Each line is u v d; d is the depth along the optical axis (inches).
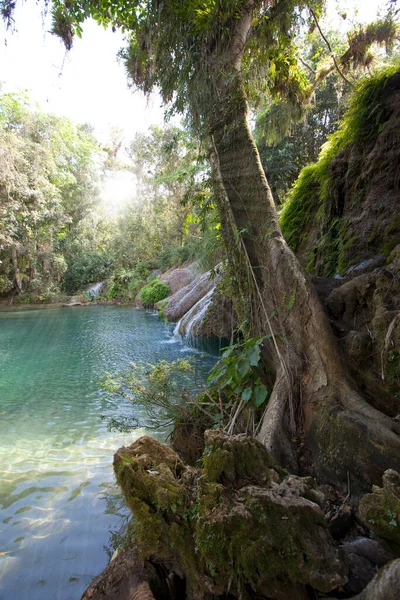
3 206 708.0
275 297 121.0
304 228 282.2
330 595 57.1
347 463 83.2
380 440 78.7
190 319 409.4
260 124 273.6
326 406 94.8
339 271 184.4
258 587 58.6
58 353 346.3
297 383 107.4
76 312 721.6
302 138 542.0
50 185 848.3
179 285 706.8
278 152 494.9
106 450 143.3
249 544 59.1
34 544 91.5
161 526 70.2
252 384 122.7
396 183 169.9
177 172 386.0
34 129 815.1
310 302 109.8
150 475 75.9
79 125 1114.7
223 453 73.0
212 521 61.4
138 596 64.7
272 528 59.6
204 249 193.6
